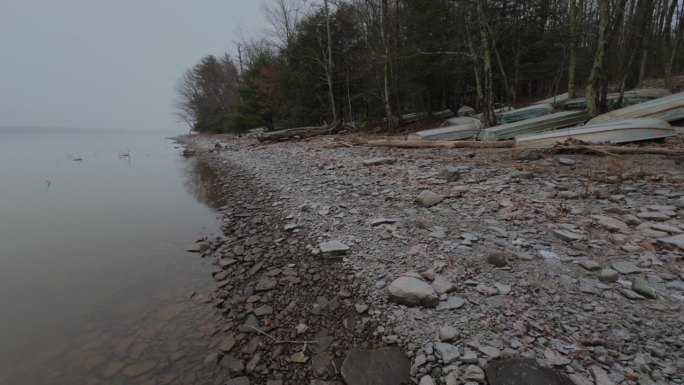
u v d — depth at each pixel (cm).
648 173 686
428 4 1964
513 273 404
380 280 439
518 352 291
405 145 1430
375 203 733
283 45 3059
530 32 2125
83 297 527
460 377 277
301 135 2453
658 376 253
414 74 2095
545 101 1977
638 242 433
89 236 820
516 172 796
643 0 1354
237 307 452
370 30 2269
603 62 1262
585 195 604
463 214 598
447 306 363
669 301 328
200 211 984
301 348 358
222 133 5450
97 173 1945
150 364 364
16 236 838
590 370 265
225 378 331
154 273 593
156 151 3619
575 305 339
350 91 2780
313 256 552
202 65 5578
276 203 891
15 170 2155
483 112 1492
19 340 426
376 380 294
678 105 1071
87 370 365
